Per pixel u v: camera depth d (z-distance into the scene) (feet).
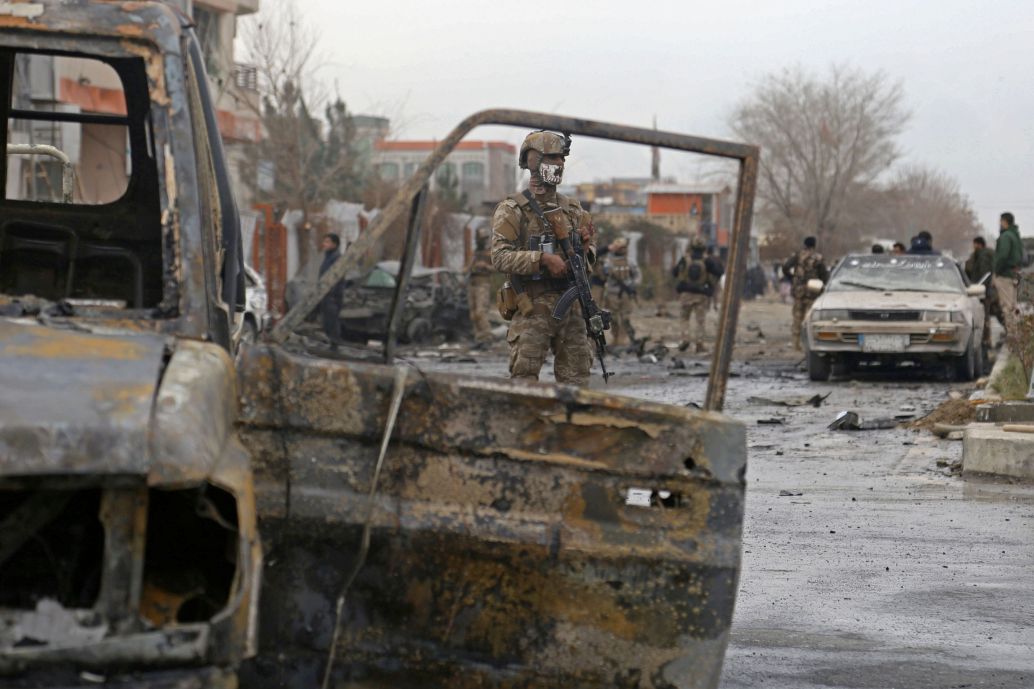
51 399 9.89
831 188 275.18
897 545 26.23
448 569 11.97
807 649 18.89
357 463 11.87
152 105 12.51
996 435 35.40
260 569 10.07
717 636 12.09
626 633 12.07
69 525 10.43
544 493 12.03
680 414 12.17
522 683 12.08
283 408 11.77
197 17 130.93
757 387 60.13
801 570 23.99
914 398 54.65
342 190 142.82
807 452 40.14
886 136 280.10
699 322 83.92
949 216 487.61
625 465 12.08
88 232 17.97
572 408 12.05
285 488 11.75
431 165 12.51
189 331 12.08
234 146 138.51
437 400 11.96
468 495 11.99
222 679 9.80
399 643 11.99
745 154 13.01
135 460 9.64
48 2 12.81
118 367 10.53
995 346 86.79
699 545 12.09
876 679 17.42
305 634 11.83
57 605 9.77
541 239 22.97
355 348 13.56
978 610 21.16
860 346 61.16
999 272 81.87
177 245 12.20
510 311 23.25
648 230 228.02
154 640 9.61
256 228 110.63
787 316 160.76
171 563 10.87
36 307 12.19
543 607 12.05
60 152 22.77
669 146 12.89
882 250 85.20
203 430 10.07
